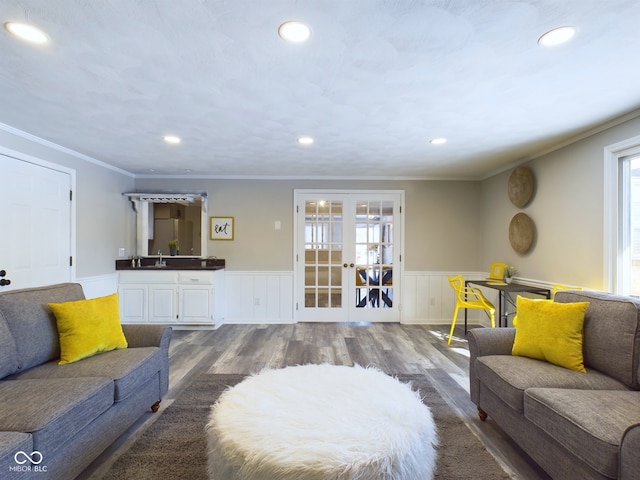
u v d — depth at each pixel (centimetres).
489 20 147
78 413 147
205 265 476
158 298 435
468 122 269
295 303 482
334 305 488
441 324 480
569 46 166
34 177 310
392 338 405
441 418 220
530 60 179
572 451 135
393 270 489
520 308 217
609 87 210
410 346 374
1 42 162
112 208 428
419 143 325
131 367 191
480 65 184
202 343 381
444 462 175
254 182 480
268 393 162
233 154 369
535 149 344
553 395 154
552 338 193
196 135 304
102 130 291
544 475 165
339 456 117
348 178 484
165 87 211
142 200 468
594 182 283
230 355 340
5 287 282
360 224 489
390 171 452
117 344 218
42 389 154
